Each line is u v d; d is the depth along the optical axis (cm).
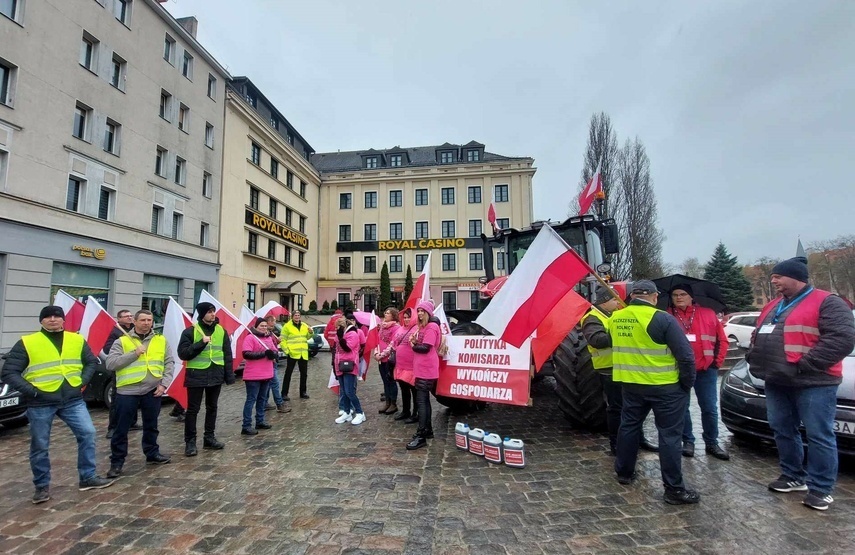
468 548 280
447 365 548
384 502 352
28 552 287
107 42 1630
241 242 2508
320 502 355
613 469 410
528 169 3578
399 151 3909
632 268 2431
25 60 1321
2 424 574
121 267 1658
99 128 1584
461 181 3659
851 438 367
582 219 691
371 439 538
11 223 1259
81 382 402
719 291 459
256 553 280
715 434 448
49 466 376
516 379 491
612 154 2527
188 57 2133
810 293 347
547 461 436
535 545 281
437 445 504
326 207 3800
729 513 319
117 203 1659
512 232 792
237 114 2498
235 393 912
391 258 3694
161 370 461
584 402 498
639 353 352
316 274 3678
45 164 1373
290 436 562
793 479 355
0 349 1200
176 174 2025
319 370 1317
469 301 3538
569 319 478
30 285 1309
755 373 370
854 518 309
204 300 743
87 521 331
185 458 477
